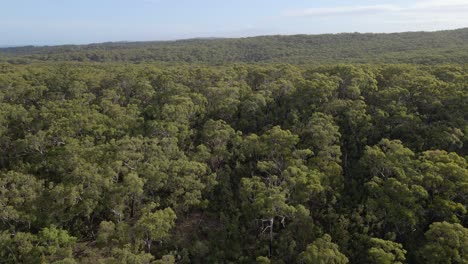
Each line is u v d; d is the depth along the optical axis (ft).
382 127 204.54
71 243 150.82
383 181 161.99
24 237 142.20
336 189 170.50
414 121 194.90
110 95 252.42
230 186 195.11
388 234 147.64
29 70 345.10
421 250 131.54
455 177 147.13
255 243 165.48
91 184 160.04
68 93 270.46
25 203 157.28
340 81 239.09
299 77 262.26
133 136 203.41
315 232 155.74
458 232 126.72
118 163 167.32
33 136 200.13
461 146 180.96
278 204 148.15
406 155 163.63
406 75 240.94
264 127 221.87
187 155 203.31
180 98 231.50
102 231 152.25
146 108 237.45
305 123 211.82
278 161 186.29
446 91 206.18
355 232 154.61
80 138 203.31
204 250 160.66
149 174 168.76
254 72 285.64
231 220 176.35
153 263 134.82
